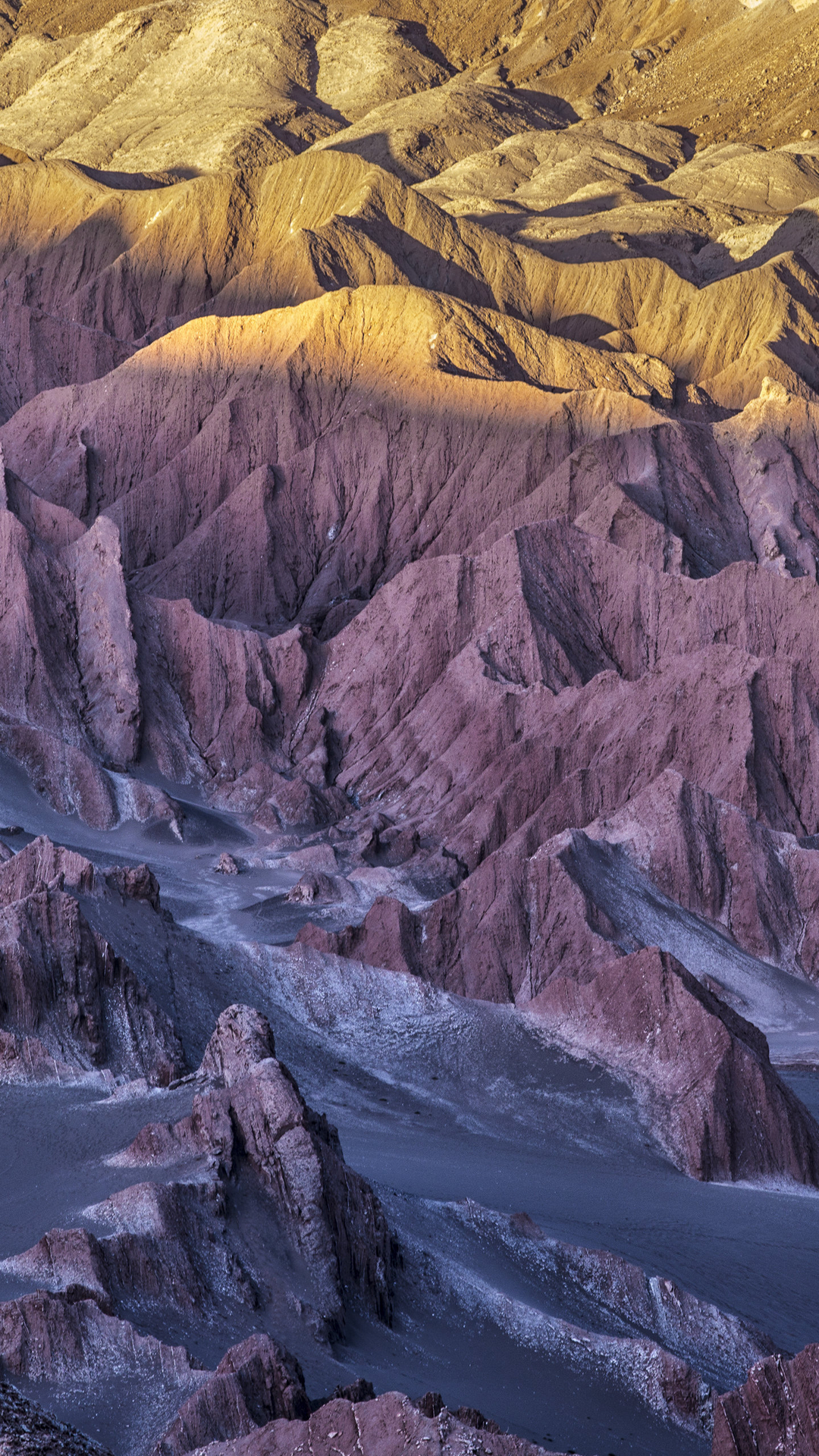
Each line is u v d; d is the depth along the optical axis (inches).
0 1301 933.8
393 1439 741.9
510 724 3545.8
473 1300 1150.3
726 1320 1252.5
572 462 4507.9
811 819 3139.8
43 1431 738.8
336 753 3905.0
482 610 3996.1
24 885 1952.5
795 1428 805.2
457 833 3267.7
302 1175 1113.4
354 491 4852.4
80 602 4010.8
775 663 3270.2
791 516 4382.4
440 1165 1615.4
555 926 2402.8
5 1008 1584.6
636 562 3993.6
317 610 4569.4
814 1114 1987.0
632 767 3213.6
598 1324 1210.6
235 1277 1031.0
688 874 2753.4
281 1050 1909.4
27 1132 1286.9
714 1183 1753.2
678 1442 1032.2
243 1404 828.6
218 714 3976.4
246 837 3506.4
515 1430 966.4
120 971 1679.4
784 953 2699.3
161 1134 1165.1
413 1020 2034.9
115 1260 989.8
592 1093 1884.8
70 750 3479.3
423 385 4921.3
